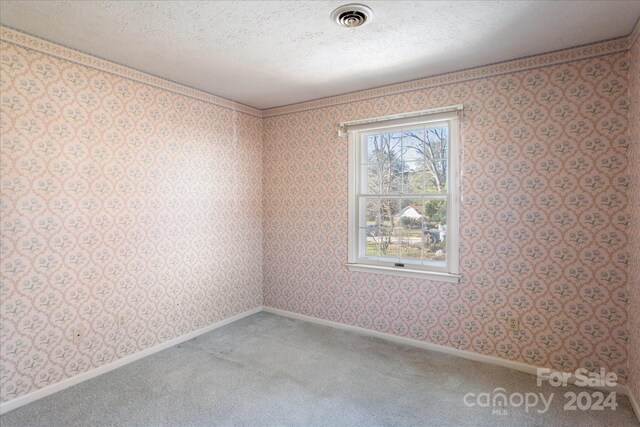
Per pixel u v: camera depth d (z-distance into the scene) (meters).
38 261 2.38
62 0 1.92
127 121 2.87
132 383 2.57
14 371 2.27
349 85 3.34
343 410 2.24
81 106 2.58
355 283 3.56
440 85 3.05
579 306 2.53
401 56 2.68
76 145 2.56
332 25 2.21
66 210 2.51
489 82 2.83
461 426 2.08
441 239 3.14
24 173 2.30
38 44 2.35
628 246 2.36
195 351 3.12
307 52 2.61
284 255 4.05
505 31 2.29
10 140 2.24
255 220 4.14
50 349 2.44
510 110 2.75
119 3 1.95
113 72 2.77
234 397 2.39
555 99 2.59
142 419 2.15
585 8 2.02
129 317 2.90
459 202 2.97
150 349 3.06
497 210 2.81
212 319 3.63
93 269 2.67
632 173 2.29
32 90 2.33
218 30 2.27
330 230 3.71
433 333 3.12
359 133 3.57
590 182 2.48
